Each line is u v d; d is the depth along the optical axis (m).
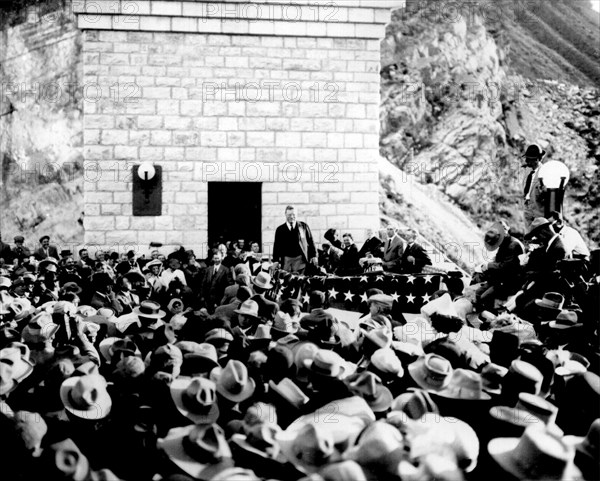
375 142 19.86
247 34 19.27
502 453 3.04
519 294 9.48
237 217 19.67
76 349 4.41
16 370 3.77
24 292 9.34
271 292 12.49
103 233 18.83
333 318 4.65
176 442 3.21
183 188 19.11
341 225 19.69
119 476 3.48
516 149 39.72
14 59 26.64
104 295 9.05
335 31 19.55
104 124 18.88
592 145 40.69
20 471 3.11
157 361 3.74
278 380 4.03
